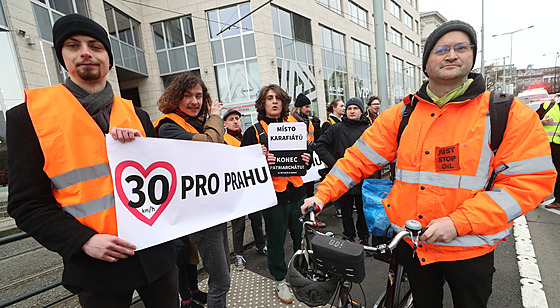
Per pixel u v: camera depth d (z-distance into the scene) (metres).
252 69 12.98
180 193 1.45
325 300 1.20
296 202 2.35
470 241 1.11
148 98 14.00
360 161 1.47
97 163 1.09
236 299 2.28
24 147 0.96
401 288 1.70
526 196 1.00
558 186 3.88
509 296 2.12
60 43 1.08
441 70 1.12
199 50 13.19
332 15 16.58
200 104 1.88
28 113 0.98
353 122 3.12
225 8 12.84
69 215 1.02
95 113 1.15
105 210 1.09
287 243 3.37
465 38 1.08
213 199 1.65
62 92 1.08
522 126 1.03
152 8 13.30
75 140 1.04
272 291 2.37
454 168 1.13
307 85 14.93
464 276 1.16
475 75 1.18
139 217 1.22
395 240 1.06
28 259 3.94
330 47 16.81
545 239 3.01
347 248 1.07
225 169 1.77
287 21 13.88
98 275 1.07
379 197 1.58
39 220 0.95
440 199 1.16
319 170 3.94
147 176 1.28
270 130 2.27
